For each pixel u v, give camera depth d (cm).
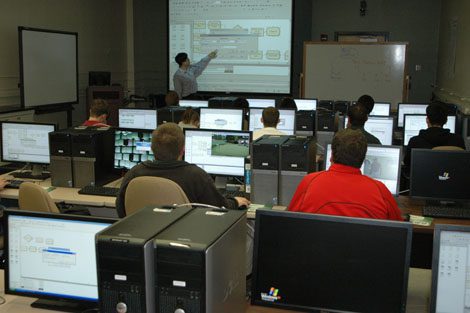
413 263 338
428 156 321
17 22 692
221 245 144
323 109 602
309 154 327
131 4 998
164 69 1035
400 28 978
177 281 137
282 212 162
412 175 324
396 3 973
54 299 189
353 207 202
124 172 395
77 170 375
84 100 866
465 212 311
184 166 274
